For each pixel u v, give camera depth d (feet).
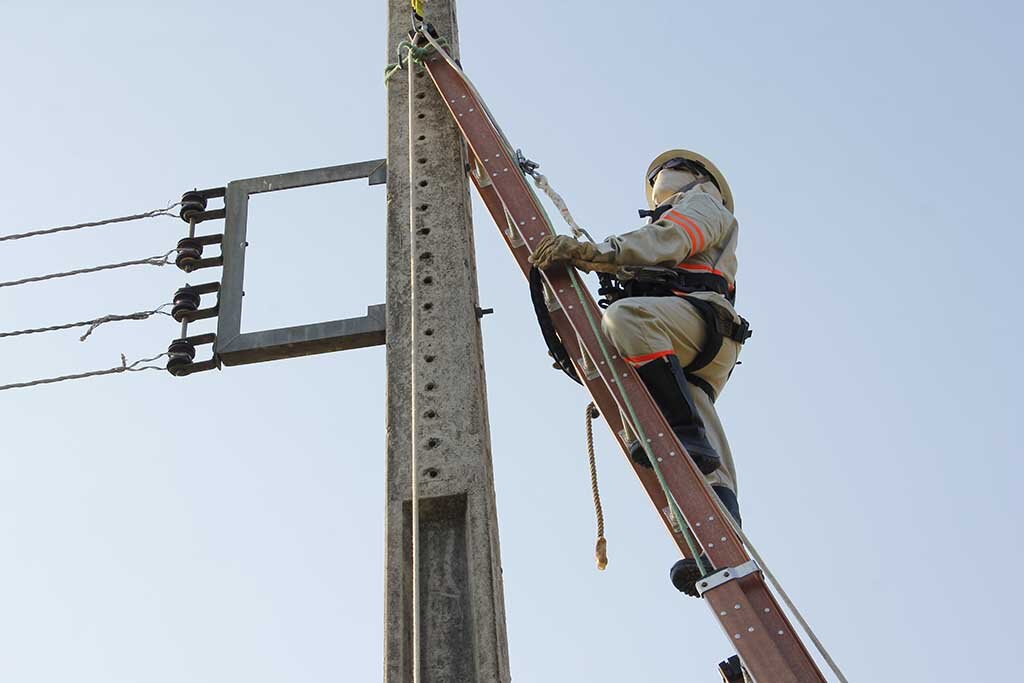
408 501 20.06
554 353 21.63
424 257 22.68
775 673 16.56
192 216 26.63
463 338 21.57
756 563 17.67
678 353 21.04
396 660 18.62
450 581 19.54
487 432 21.56
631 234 21.25
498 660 18.45
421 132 24.93
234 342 24.23
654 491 19.63
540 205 22.94
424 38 26.40
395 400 21.12
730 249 22.38
